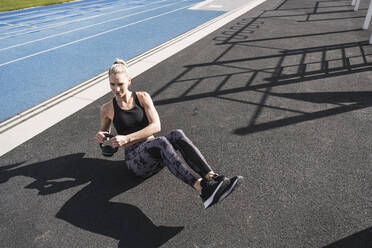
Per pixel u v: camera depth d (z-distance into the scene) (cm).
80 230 238
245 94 484
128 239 228
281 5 1382
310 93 475
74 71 644
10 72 654
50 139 372
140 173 273
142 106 267
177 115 425
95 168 314
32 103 494
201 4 1530
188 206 258
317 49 708
